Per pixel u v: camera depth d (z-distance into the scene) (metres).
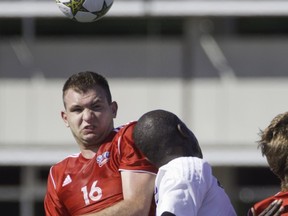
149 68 62.81
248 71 62.62
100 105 19.95
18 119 63.28
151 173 19.05
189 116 62.62
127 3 60.28
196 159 17.52
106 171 19.77
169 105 62.75
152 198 19.00
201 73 62.75
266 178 62.34
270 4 60.03
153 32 62.81
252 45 62.62
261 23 62.66
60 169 20.36
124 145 19.52
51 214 20.45
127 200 18.91
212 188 17.41
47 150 62.81
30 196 63.38
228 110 62.66
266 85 62.50
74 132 20.14
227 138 62.41
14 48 63.53
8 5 61.03
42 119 63.16
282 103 62.50
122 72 63.00
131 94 62.75
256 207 17.33
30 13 61.09
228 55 62.66
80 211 19.95
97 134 19.94
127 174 19.09
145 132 17.97
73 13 23.09
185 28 62.81
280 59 62.56
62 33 63.38
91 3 23.02
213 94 62.62
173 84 62.75
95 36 63.16
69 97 20.00
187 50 62.81
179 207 16.84
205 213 17.23
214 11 60.12
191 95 62.72
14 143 63.06
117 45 63.00
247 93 62.50
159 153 17.86
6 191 63.38
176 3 60.28
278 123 17.47
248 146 61.91
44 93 63.28
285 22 62.34
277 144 17.31
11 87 63.41
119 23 63.00
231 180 62.66
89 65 63.12
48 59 63.38
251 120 62.47
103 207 19.67
